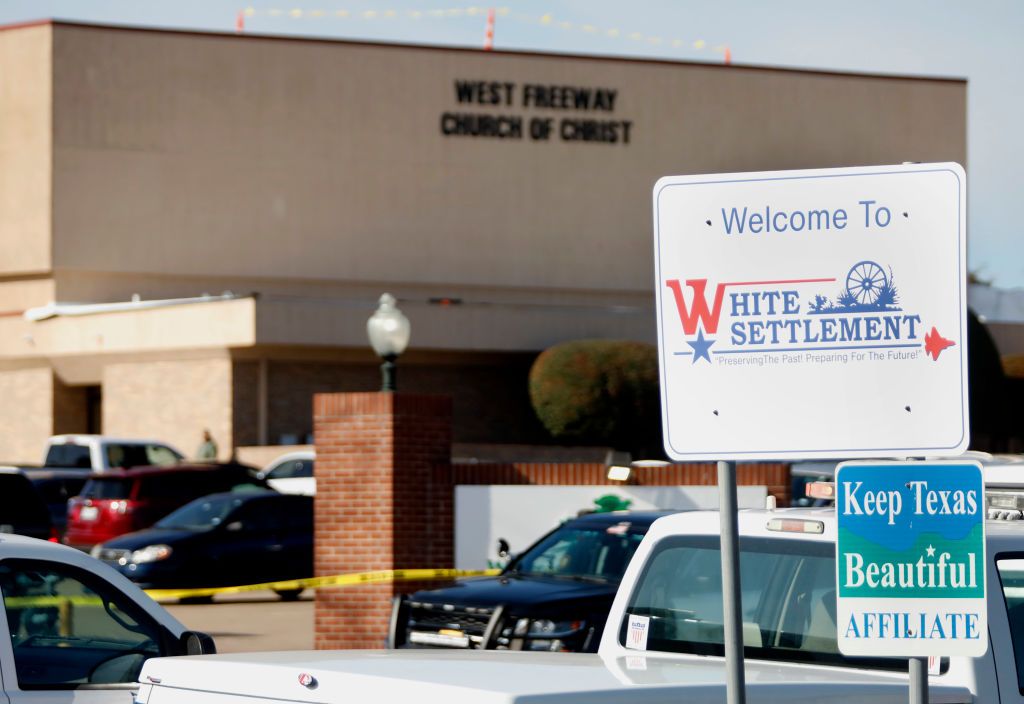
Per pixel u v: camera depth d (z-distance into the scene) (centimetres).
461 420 12606
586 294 13938
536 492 4903
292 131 13250
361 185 13412
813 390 1117
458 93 13625
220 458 11356
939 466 1093
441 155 13588
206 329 11456
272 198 13188
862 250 1120
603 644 1711
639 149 14062
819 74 14525
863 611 1095
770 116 14375
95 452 9150
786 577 1609
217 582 6631
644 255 14050
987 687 1462
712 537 1675
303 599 6894
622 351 11431
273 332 11338
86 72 12675
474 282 13650
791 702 1346
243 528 6762
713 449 1126
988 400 11744
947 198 1112
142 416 11838
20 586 1891
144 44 12862
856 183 1123
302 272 13238
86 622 1938
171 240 12912
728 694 1080
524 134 13788
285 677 1294
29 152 12638
